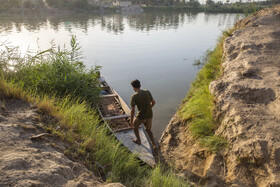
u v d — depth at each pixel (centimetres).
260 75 486
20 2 10019
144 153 497
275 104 397
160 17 7194
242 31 763
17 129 310
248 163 346
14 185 199
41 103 420
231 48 679
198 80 865
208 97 558
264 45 609
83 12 10894
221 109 468
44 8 10325
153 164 457
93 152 359
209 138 450
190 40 2509
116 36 2895
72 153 318
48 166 244
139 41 2484
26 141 291
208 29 3666
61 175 240
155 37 2792
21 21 5334
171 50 1950
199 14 9281
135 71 1342
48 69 639
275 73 477
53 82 596
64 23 4831
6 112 365
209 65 846
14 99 422
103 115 649
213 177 378
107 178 319
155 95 950
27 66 634
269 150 323
